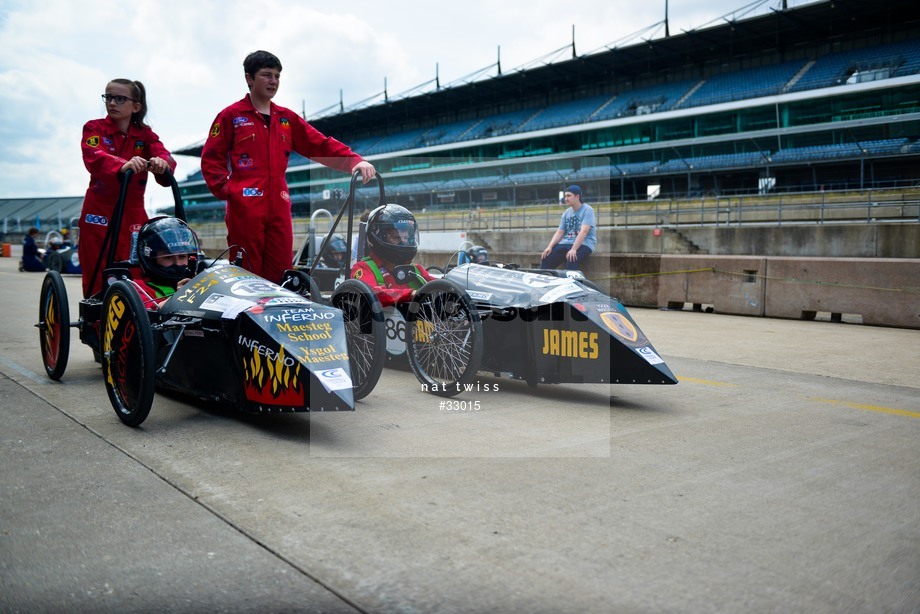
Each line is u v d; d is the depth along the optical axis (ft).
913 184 92.38
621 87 134.72
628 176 112.06
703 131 106.42
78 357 19.19
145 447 10.61
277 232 16.81
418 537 7.44
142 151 17.35
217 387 12.28
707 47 118.11
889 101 91.91
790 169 102.06
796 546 7.34
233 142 16.38
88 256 17.38
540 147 119.34
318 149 17.01
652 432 11.76
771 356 20.38
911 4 100.12
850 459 10.39
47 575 6.64
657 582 6.54
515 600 6.20
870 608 6.13
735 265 33.35
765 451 10.73
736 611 6.06
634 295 37.32
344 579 6.55
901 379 16.92
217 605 6.12
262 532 7.55
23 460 9.98
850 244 48.49
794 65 114.32
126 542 7.32
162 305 13.05
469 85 139.54
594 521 7.91
